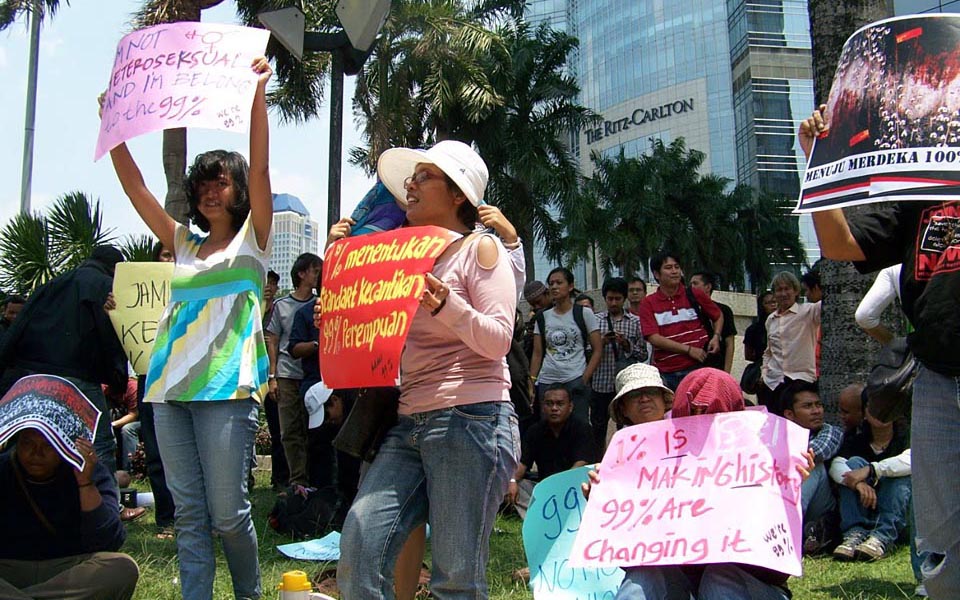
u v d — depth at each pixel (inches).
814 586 186.1
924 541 113.1
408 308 109.1
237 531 145.8
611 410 166.7
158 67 143.3
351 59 251.6
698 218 2225.6
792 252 2541.8
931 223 113.0
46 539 143.6
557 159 1229.1
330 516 244.2
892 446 224.5
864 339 283.3
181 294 149.8
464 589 111.2
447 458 111.2
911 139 105.7
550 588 146.9
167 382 143.6
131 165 155.1
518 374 222.4
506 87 1112.8
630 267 2009.1
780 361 301.7
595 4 4399.6
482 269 114.4
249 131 143.6
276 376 292.7
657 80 4050.2
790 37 3582.7
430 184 121.8
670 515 127.6
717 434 131.6
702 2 3941.9
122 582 145.0
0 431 133.3
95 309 203.5
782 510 123.7
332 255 122.9
